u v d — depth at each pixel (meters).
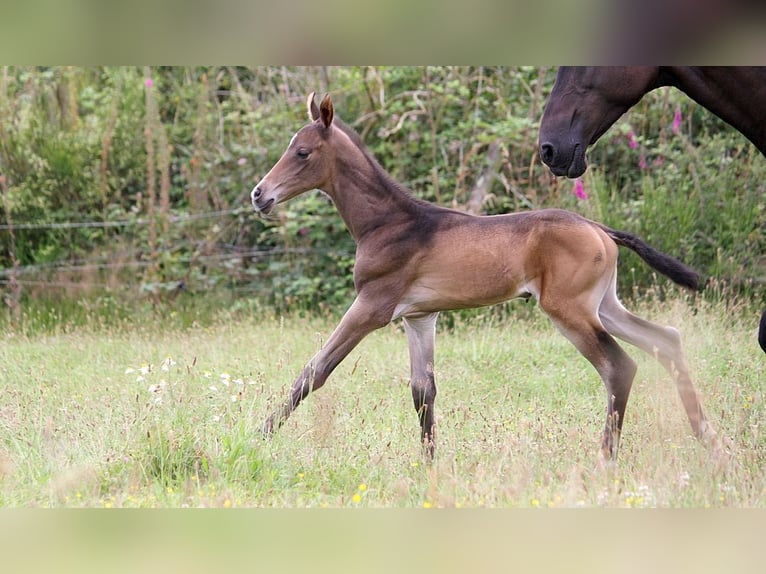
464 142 17.55
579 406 10.93
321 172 10.14
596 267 9.45
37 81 19.25
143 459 8.66
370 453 9.12
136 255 18.53
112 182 18.77
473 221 9.88
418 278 9.89
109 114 18.64
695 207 16.36
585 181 16.52
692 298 15.34
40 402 10.40
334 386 11.09
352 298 17.45
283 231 17.62
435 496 7.72
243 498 8.10
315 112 10.46
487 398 11.22
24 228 18.64
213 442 8.91
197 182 18.52
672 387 10.31
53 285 17.81
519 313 15.66
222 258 18.34
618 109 9.16
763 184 16.50
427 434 9.59
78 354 13.92
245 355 13.18
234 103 19.62
